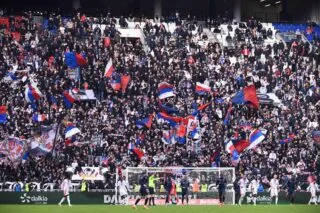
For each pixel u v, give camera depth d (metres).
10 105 101.56
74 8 140.75
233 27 137.00
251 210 77.50
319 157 99.00
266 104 113.06
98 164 93.50
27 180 89.31
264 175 93.88
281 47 127.94
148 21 129.25
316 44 129.25
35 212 72.94
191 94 110.38
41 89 106.25
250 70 119.56
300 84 117.81
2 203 86.81
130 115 103.12
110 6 151.62
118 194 88.38
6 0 146.88
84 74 110.94
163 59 118.19
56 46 116.56
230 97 109.62
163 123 101.38
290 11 157.38
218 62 120.38
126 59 117.25
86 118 101.38
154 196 87.88
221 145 98.44
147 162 94.12
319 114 110.50
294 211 76.31
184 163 95.06
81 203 87.88
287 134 103.62
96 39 120.75
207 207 82.50
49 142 92.19
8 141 89.62
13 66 111.31
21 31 120.12
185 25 131.75
